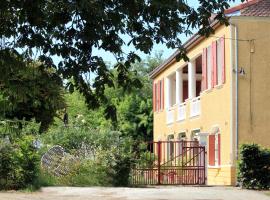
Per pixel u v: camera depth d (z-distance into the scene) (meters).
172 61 36.38
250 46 24.12
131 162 23.11
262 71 24.11
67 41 8.88
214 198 17.81
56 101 10.51
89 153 24.67
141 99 52.56
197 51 30.08
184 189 20.88
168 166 25.44
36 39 8.76
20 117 16.75
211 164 26.16
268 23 24.25
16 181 19.75
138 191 19.77
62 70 9.05
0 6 8.02
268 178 21.34
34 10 8.19
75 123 37.94
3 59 8.49
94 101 9.36
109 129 33.97
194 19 9.78
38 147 24.27
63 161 22.97
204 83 28.66
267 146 23.88
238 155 22.70
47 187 20.81
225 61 24.97
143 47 9.19
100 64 9.13
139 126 51.50
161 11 8.98
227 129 24.61
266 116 24.02
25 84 8.89
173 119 36.75
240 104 23.97
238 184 22.22
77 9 7.88
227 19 10.22
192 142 28.39
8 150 19.81
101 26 8.60
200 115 29.73
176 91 36.59
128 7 8.58
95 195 18.44
